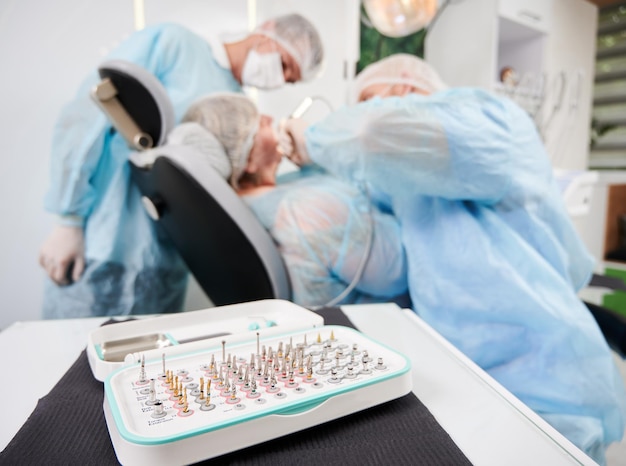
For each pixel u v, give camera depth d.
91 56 0.87
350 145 0.94
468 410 0.48
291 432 0.39
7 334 0.74
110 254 0.94
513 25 1.13
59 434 0.41
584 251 0.95
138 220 0.95
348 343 0.56
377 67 1.07
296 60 0.98
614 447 0.84
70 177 0.89
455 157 0.86
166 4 0.89
